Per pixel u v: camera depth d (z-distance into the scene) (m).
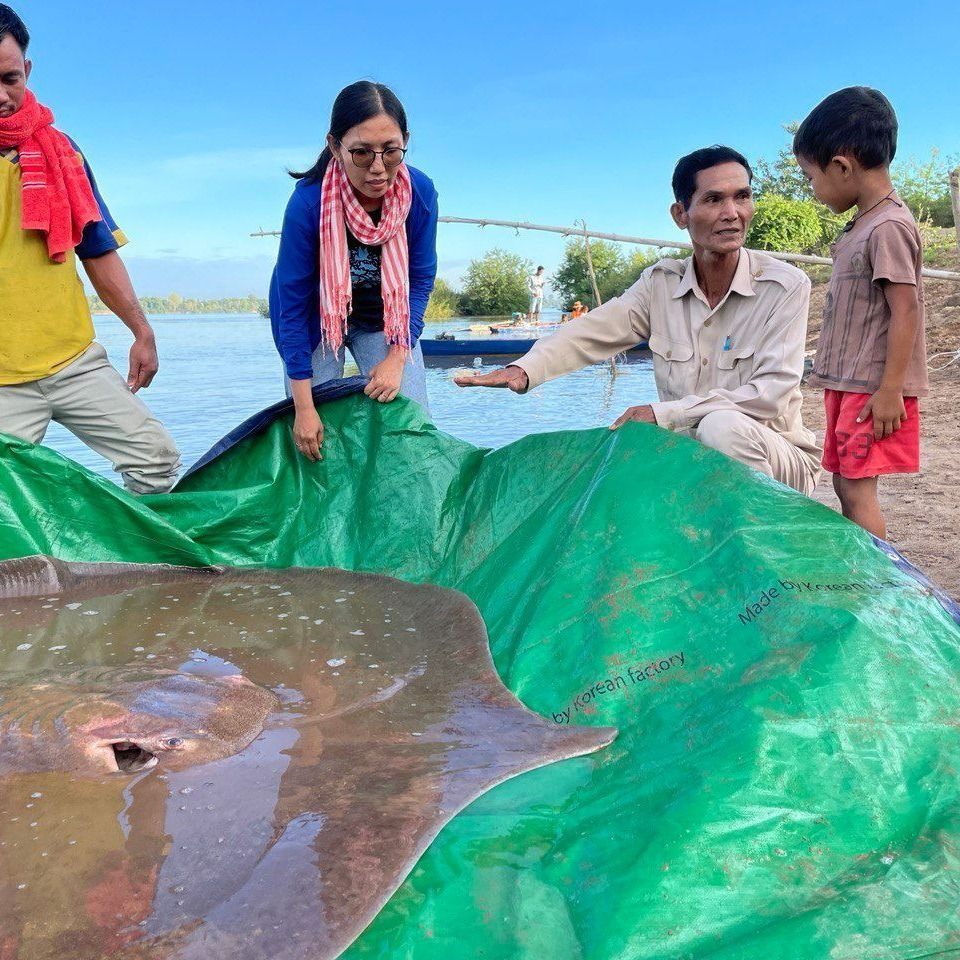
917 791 1.92
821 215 24.22
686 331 3.90
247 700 2.48
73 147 4.14
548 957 1.60
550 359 3.98
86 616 3.43
